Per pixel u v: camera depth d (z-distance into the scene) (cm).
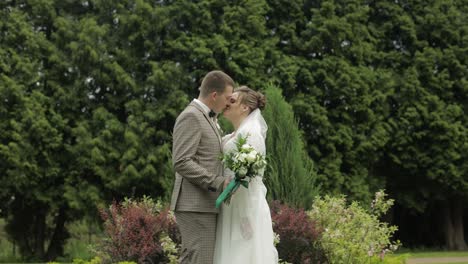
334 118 1938
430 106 2086
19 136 1634
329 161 1848
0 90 1652
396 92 2098
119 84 1733
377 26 2162
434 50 2159
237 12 1820
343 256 635
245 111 513
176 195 454
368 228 671
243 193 472
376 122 1989
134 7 1794
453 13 2189
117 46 1798
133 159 1672
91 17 1827
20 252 1856
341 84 1898
